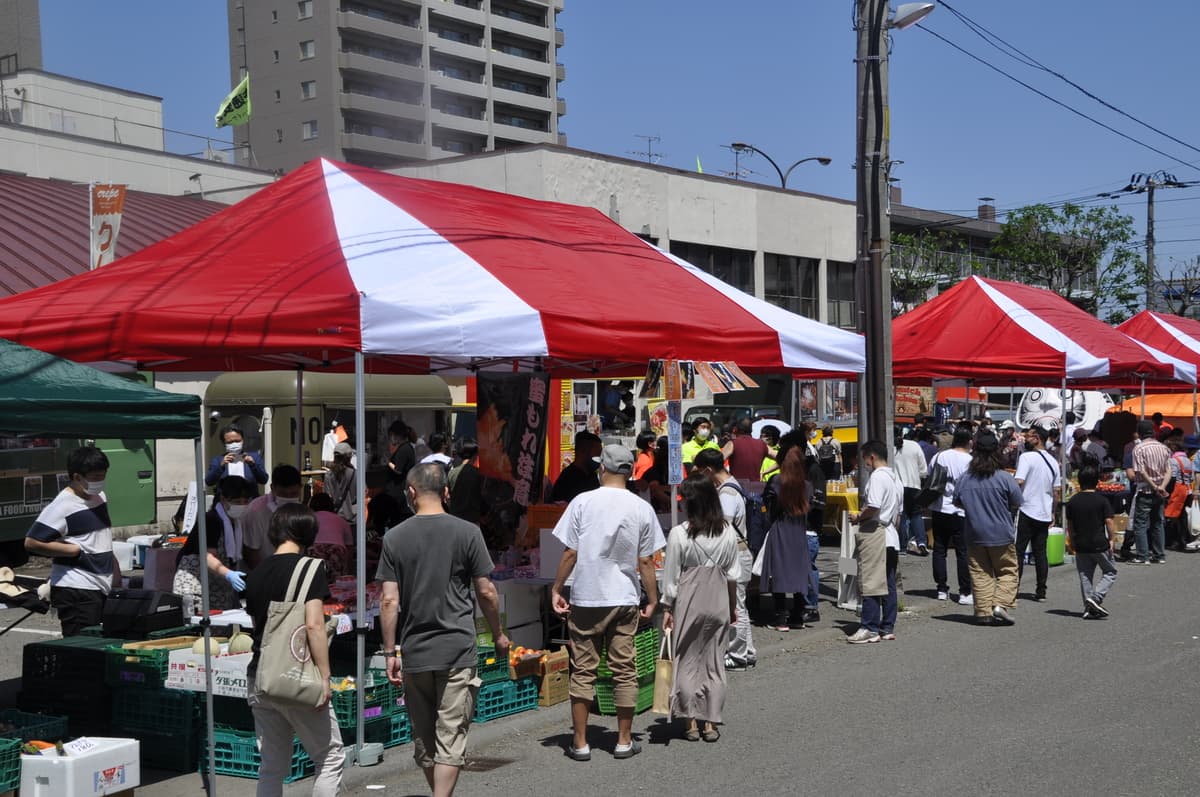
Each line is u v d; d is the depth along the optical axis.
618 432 24.94
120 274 8.98
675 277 11.61
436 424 23.20
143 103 54.41
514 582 9.01
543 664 8.81
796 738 7.94
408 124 91.88
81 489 8.69
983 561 12.43
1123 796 6.52
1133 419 23.41
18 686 9.39
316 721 5.82
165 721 7.27
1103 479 18.50
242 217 9.90
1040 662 10.37
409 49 91.62
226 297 8.13
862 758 7.39
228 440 14.23
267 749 5.85
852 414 29.89
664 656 8.36
